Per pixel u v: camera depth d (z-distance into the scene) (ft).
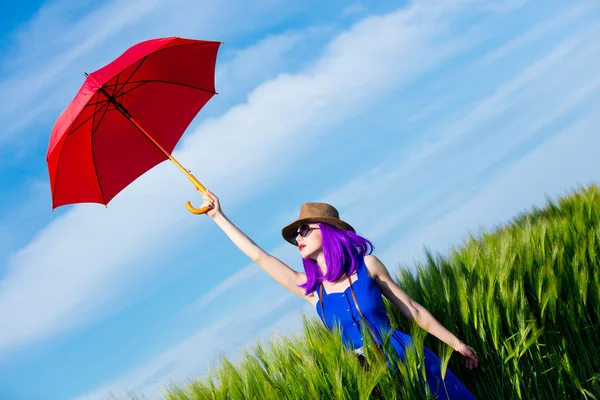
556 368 13.05
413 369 10.30
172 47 12.27
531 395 12.48
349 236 10.76
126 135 12.52
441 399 10.56
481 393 12.39
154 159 12.87
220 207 11.58
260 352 11.96
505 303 13.03
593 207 19.19
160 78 12.57
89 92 11.09
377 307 10.64
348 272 10.69
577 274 14.35
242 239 11.45
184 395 11.66
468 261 14.60
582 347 13.50
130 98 12.35
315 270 10.98
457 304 13.14
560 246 15.47
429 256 14.48
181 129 13.10
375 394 10.53
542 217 19.76
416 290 13.43
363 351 10.57
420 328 10.71
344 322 10.73
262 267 11.41
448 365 12.62
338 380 9.93
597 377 13.14
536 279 14.03
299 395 10.39
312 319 12.16
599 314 14.16
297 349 11.62
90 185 12.66
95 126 12.07
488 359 12.53
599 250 15.81
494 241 16.29
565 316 13.85
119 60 11.59
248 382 11.35
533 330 12.42
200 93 13.28
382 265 10.98
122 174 12.79
